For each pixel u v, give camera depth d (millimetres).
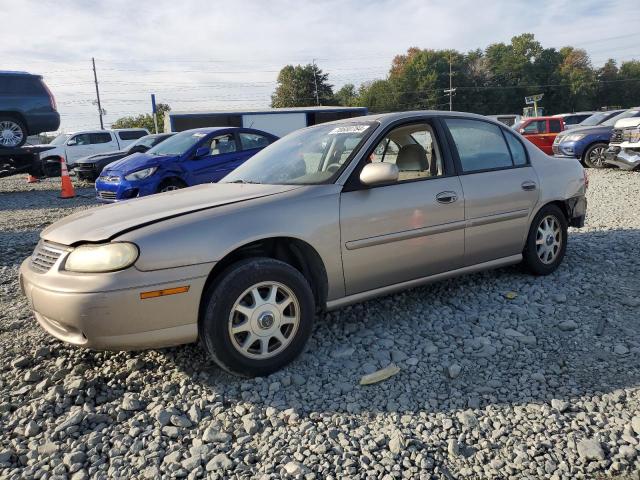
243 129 9891
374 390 2971
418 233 3705
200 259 2891
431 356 3344
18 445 2588
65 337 2924
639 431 2482
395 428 2598
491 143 4387
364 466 2338
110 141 21062
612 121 14875
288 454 2451
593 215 7559
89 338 2779
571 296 4266
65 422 2713
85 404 2873
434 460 2369
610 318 3801
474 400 2811
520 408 2742
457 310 4074
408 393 2926
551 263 4738
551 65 91750
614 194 9406
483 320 3844
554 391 2887
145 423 2734
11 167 14469
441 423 2639
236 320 3031
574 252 5523
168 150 9523
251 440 2574
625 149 12102
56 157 19828
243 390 3000
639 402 2734
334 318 3988
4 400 2994
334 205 3365
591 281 4586
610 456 2348
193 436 2623
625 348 3307
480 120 4395
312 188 3402
